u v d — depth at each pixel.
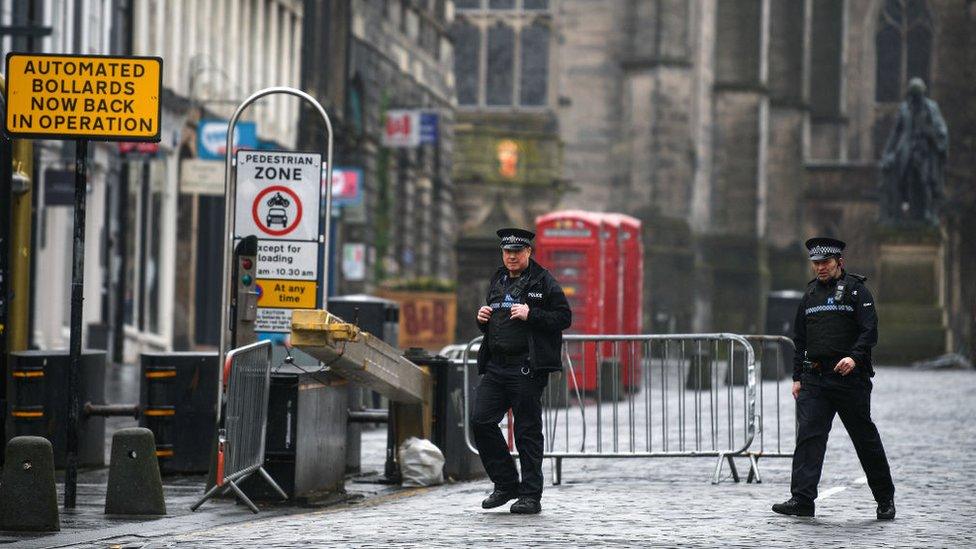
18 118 33.31
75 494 34.41
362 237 139.12
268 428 36.09
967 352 163.00
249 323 39.84
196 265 108.06
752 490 39.94
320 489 37.66
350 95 138.00
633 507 35.44
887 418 71.00
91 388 43.25
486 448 34.03
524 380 33.66
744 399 44.09
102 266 91.25
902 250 154.00
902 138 155.25
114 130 33.38
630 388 44.53
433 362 42.06
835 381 33.62
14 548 28.38
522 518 33.06
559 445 46.22
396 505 35.94
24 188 44.91
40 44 79.69
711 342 43.78
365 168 140.62
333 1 136.00
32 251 77.81
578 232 89.00
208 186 97.00
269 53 121.12
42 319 81.62
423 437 41.50
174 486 39.78
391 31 152.75
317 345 35.19
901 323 152.25
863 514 34.66
